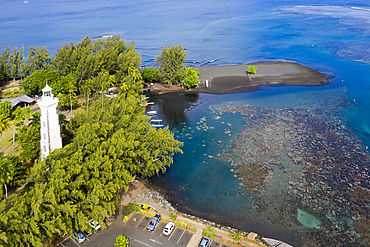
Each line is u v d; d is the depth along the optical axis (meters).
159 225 60.25
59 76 126.75
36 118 85.50
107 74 124.94
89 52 142.62
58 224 48.12
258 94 142.75
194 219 63.28
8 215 44.41
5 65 150.00
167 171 83.12
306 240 59.72
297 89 148.25
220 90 148.50
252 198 72.19
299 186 76.44
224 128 108.69
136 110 87.12
